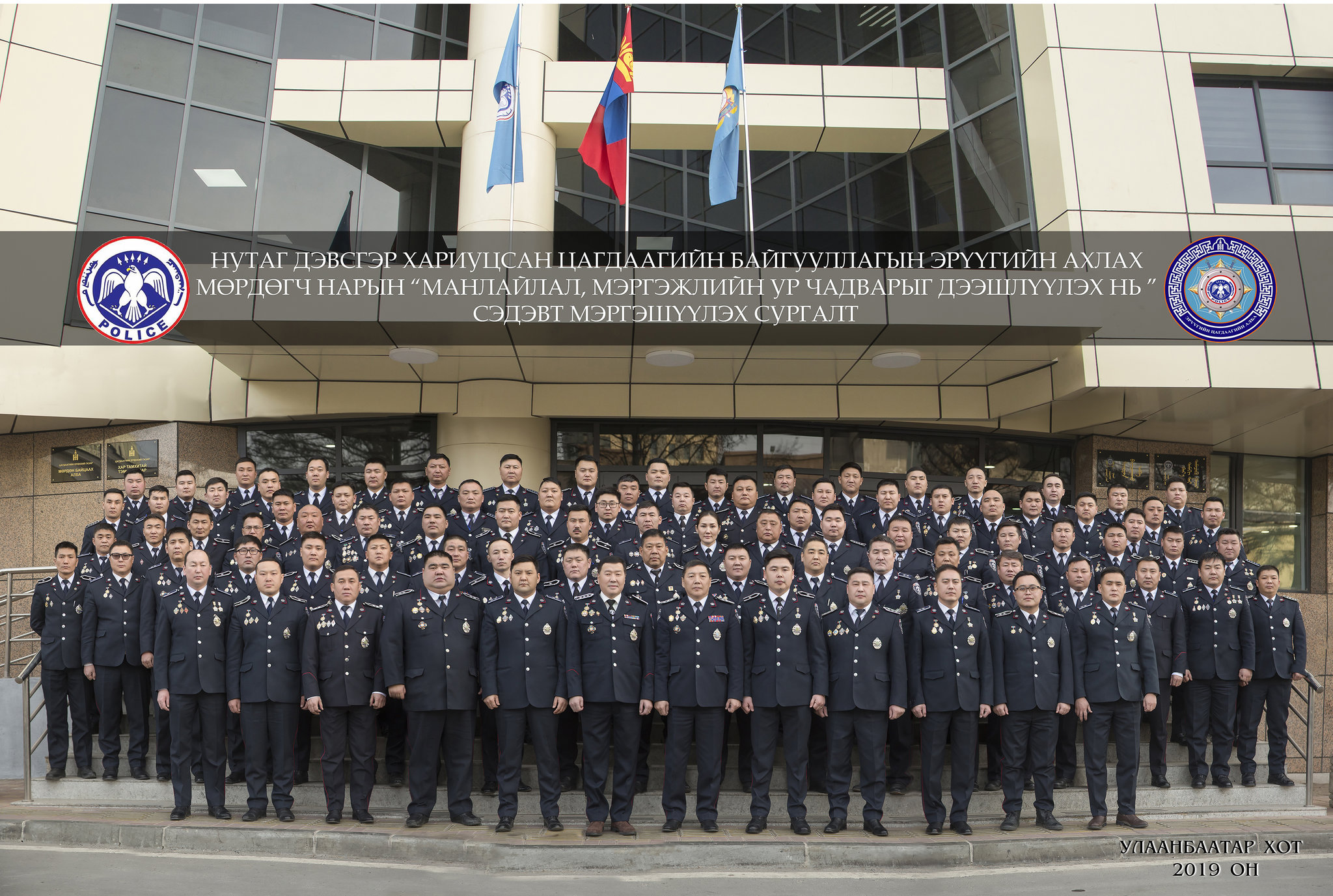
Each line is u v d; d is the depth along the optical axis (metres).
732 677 6.81
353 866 6.16
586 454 11.43
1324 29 10.42
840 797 6.80
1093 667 7.24
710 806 6.80
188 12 11.10
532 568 6.86
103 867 6.01
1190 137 9.90
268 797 7.35
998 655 7.06
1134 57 10.02
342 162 11.46
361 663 6.88
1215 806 7.72
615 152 10.23
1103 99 9.88
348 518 8.61
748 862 6.33
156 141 10.80
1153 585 7.77
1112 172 9.70
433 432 11.32
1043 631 7.08
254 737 6.91
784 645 6.81
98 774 7.91
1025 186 10.17
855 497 8.98
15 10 10.34
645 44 12.70
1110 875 6.17
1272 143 10.43
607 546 8.09
